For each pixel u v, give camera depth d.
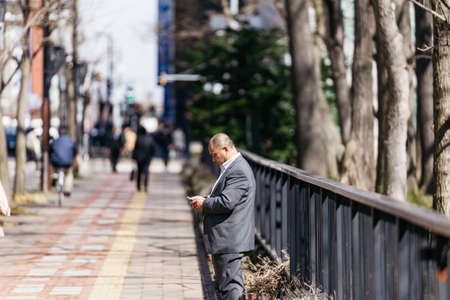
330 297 9.40
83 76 39.78
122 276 13.62
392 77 15.66
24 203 26.09
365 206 7.92
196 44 42.59
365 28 20.95
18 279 13.27
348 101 29.47
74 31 37.34
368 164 21.12
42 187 29.94
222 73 40.88
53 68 30.25
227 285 10.17
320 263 10.18
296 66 29.16
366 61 21.08
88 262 15.05
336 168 33.53
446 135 12.77
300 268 11.48
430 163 26.61
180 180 41.28
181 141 71.06
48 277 13.47
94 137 77.81
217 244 10.13
